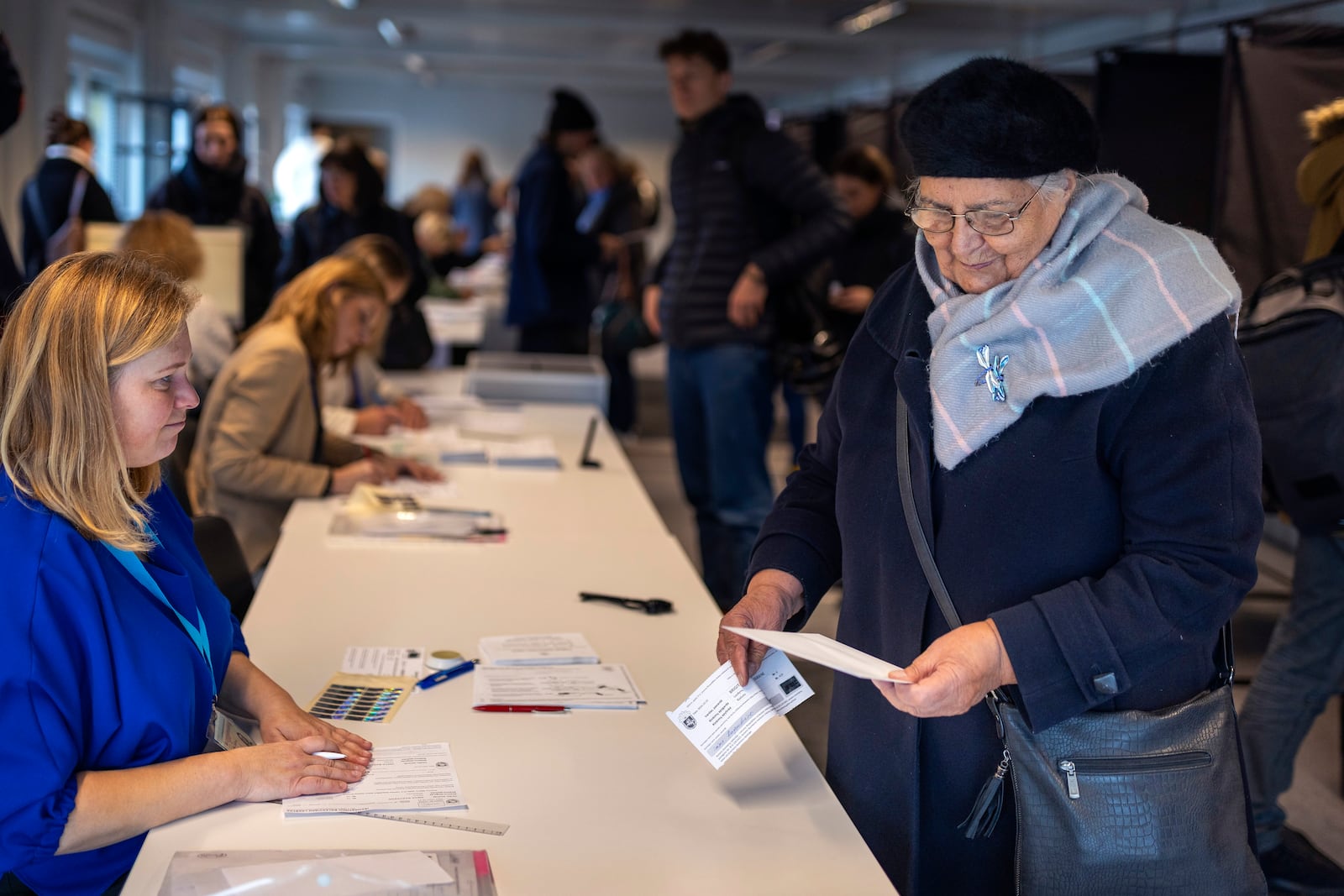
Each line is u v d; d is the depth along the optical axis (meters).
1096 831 1.40
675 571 2.62
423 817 1.47
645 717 1.81
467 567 2.58
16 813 1.33
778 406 9.57
